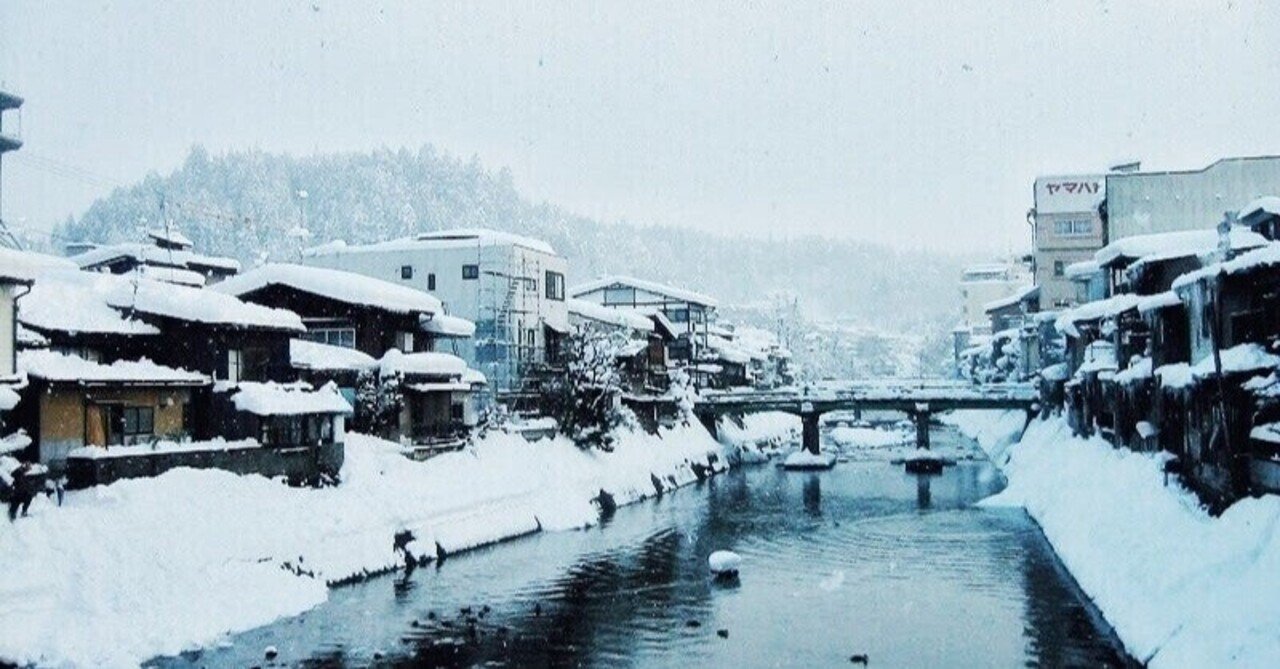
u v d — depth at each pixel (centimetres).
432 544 3700
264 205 17325
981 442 8919
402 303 4953
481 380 5288
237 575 2850
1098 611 2814
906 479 6397
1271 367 2652
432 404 4772
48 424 2991
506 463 4666
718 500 5459
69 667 2217
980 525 4466
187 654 2461
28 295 3441
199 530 2906
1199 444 3086
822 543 4084
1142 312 3778
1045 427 6475
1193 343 3378
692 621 2845
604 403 5584
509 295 6138
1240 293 2927
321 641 2603
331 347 4591
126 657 2339
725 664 2445
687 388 7681
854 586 3281
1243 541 2316
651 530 4419
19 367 2947
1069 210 8550
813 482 6303
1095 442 4769
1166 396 3538
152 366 3416
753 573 3500
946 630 2706
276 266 4831
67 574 2475
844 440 9650
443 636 2670
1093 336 5553
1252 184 6331
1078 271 6350
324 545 3259
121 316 3588
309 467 3625
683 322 9162
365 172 19425
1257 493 2625
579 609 2981
